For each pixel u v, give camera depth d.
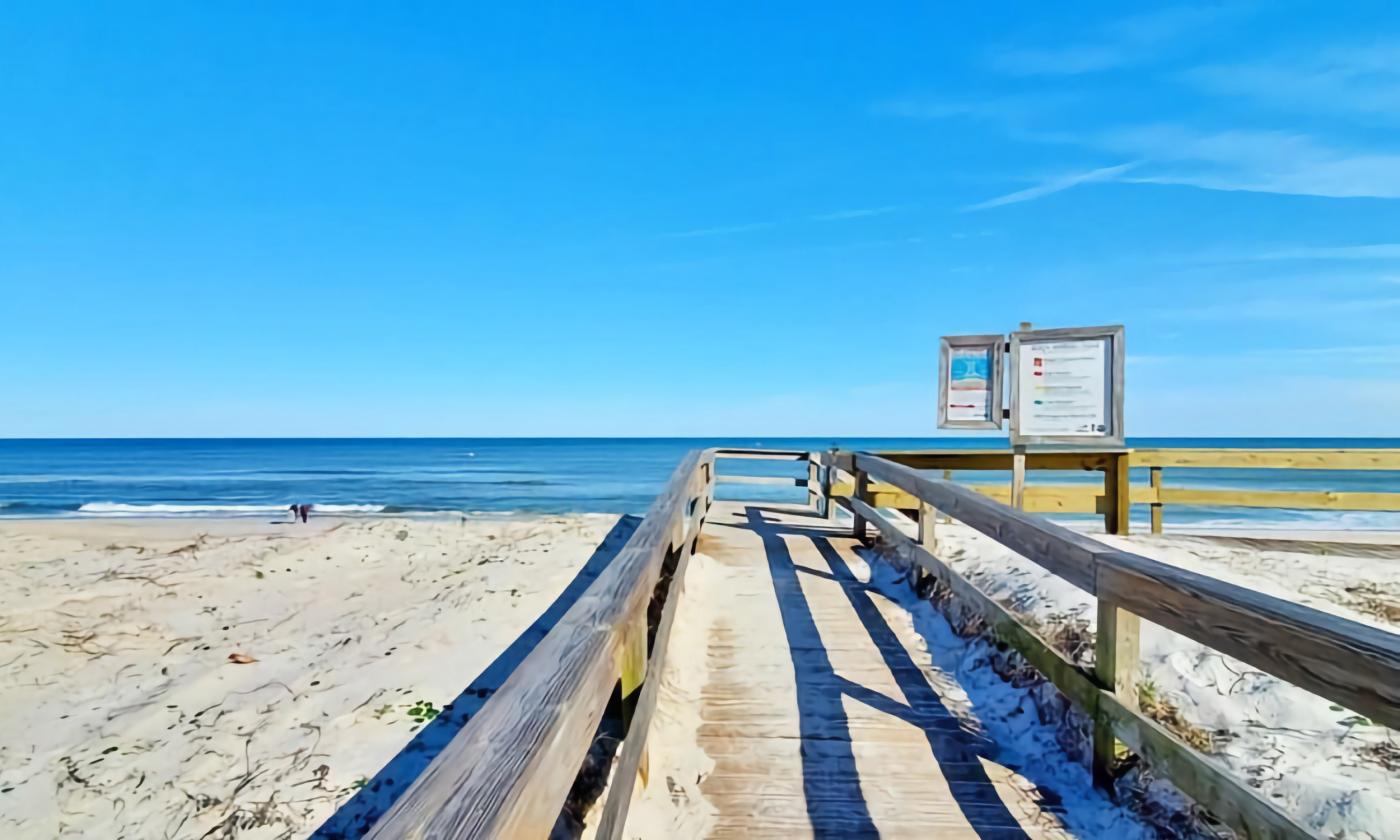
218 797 3.03
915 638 4.07
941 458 6.64
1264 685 2.97
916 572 4.82
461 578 6.29
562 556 6.85
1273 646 1.58
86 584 6.30
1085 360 5.83
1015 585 4.38
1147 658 3.27
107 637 4.94
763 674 3.57
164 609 5.59
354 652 4.59
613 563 2.66
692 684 3.46
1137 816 2.33
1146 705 2.93
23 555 7.66
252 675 4.25
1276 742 2.64
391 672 4.24
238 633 5.04
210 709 3.82
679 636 4.05
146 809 2.96
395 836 0.98
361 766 3.24
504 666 4.29
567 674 1.62
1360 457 6.11
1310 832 1.52
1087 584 2.46
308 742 3.46
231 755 3.35
